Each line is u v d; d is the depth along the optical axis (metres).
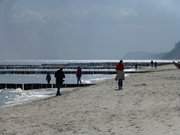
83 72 108.19
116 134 11.88
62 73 29.94
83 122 14.66
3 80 83.25
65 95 28.17
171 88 27.45
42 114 17.84
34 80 83.06
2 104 30.22
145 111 16.52
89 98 23.95
